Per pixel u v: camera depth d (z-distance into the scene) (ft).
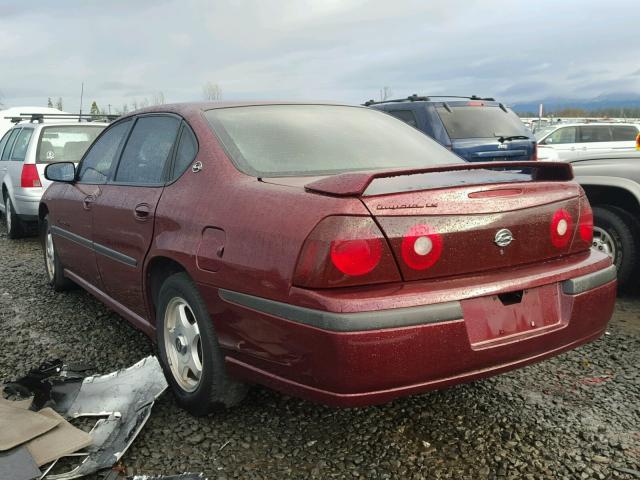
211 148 9.87
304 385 7.72
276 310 7.70
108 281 12.77
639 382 11.09
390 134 11.54
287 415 9.87
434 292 7.50
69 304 16.17
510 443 9.00
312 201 7.69
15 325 14.49
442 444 9.02
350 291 7.32
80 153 26.61
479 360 7.75
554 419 9.71
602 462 8.49
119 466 8.39
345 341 7.06
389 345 7.17
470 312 7.78
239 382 9.28
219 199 9.04
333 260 7.22
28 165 25.46
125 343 13.19
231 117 10.66
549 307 8.52
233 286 8.34
